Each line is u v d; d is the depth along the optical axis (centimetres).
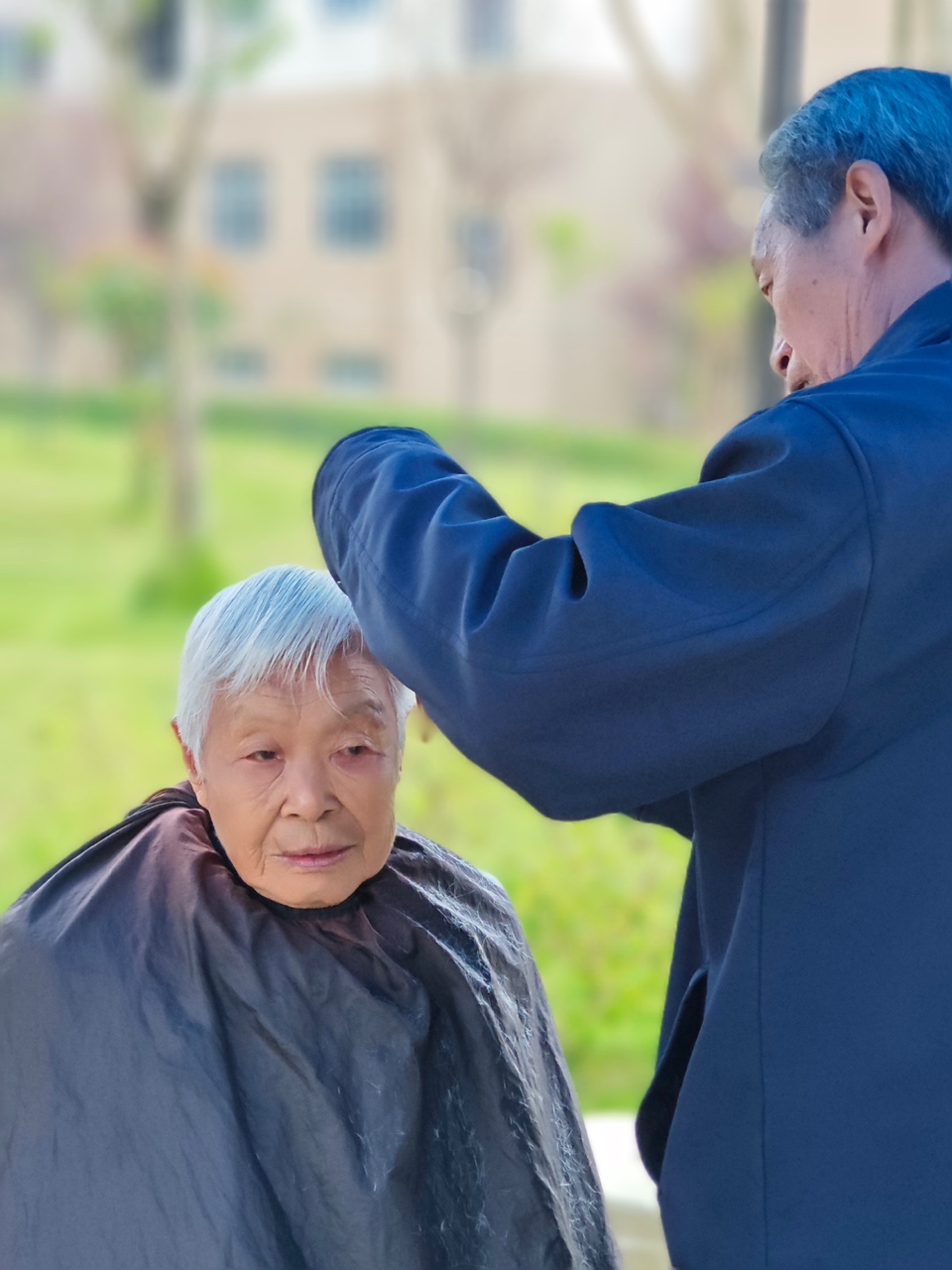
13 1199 148
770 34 712
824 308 163
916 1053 144
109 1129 147
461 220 3161
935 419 145
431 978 164
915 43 1180
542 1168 162
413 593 147
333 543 160
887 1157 144
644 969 510
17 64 3023
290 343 3328
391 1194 149
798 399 148
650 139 3147
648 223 3166
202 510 2036
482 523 148
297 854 154
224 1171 145
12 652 1334
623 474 2814
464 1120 161
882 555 140
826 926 148
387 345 3309
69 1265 145
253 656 153
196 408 2100
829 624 140
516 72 3048
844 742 146
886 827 147
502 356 3275
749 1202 150
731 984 152
